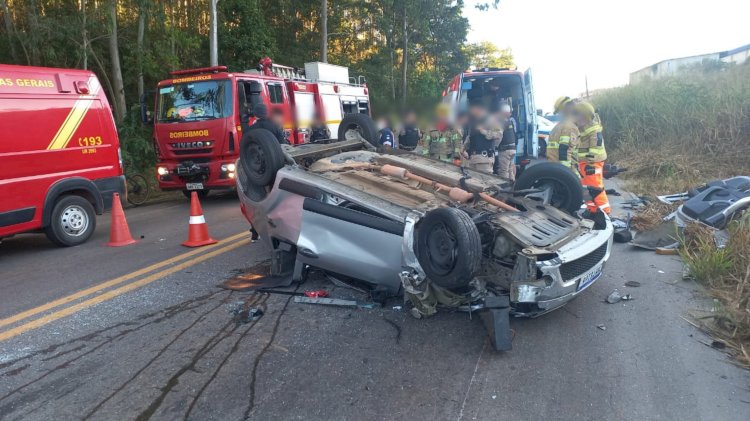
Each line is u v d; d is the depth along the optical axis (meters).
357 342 4.03
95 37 15.71
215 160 10.42
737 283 4.70
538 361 3.67
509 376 3.48
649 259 5.83
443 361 3.70
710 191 6.27
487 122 8.35
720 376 3.38
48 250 7.33
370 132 6.73
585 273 4.05
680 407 3.06
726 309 4.14
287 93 12.39
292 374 3.57
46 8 15.46
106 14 15.03
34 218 6.95
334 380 3.48
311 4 26.95
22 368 3.70
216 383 3.46
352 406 3.17
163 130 10.62
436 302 4.28
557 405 3.12
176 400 3.27
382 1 30.59
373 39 33.50
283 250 5.30
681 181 9.84
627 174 11.29
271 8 25.34
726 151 10.44
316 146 6.11
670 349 3.76
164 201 12.41
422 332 4.17
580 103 7.16
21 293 5.36
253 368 3.66
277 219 5.14
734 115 10.57
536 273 3.76
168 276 5.73
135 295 5.16
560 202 5.30
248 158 5.38
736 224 5.55
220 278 5.61
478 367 3.61
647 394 3.20
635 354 3.71
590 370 3.52
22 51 15.03
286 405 3.20
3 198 6.55
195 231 7.16
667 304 4.55
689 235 5.90
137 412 3.14
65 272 6.10
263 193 5.36
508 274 4.10
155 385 3.45
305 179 4.84
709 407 3.04
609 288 5.02
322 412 3.12
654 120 12.46
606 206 7.41
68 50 15.42
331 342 4.04
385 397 3.27
